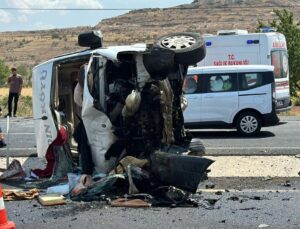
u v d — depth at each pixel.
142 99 9.05
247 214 7.42
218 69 15.67
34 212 7.67
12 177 9.77
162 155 8.39
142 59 9.10
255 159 11.49
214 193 8.60
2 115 23.77
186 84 15.77
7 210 7.79
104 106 9.16
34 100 10.40
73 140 10.41
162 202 7.95
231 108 15.60
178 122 9.77
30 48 173.50
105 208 7.82
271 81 15.50
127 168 8.38
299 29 33.44
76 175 9.06
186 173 8.12
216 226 6.89
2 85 86.56
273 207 7.75
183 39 9.71
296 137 15.27
